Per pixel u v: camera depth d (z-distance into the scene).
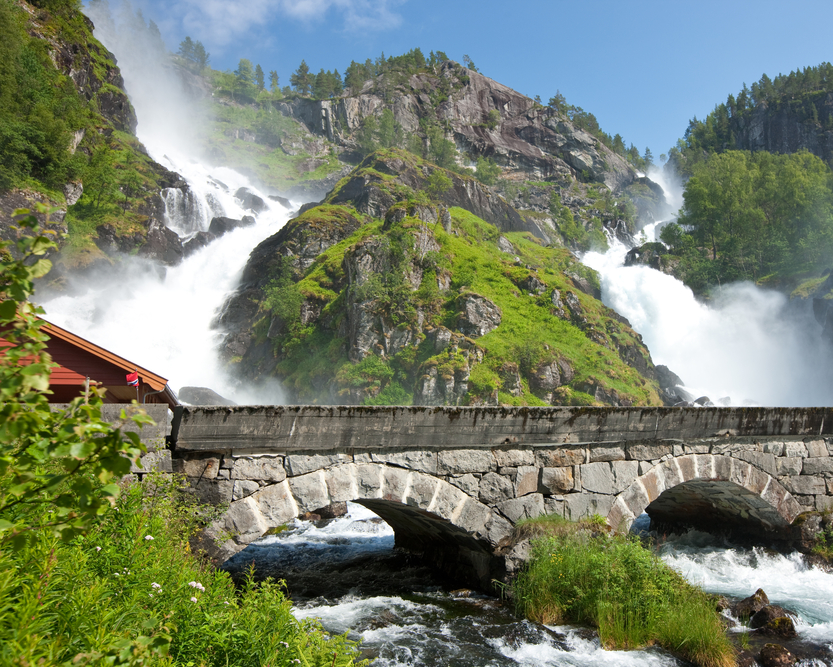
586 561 10.35
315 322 71.31
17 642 2.78
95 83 98.38
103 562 4.95
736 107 192.62
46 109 71.12
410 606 11.04
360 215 90.38
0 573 3.19
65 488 3.47
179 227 90.00
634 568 10.33
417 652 9.02
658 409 12.04
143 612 4.15
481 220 96.88
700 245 105.88
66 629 3.56
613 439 11.76
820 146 161.50
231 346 72.00
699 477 12.73
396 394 60.16
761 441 13.70
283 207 112.62
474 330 64.62
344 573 13.55
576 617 10.18
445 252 74.06
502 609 10.59
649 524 18.91
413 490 9.94
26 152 66.88
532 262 90.50
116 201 79.81
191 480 8.48
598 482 11.63
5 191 62.16
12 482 2.73
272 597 5.56
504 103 189.12
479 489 10.55
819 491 14.38
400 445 9.88
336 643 5.38
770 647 8.98
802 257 90.06
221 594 5.93
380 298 65.00
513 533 10.78
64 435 2.59
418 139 143.12
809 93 170.75
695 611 9.66
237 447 8.67
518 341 64.38
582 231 125.88
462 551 12.43
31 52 77.31
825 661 8.89
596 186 162.62
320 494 9.21
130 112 105.81
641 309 88.56
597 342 69.69
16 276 2.57
